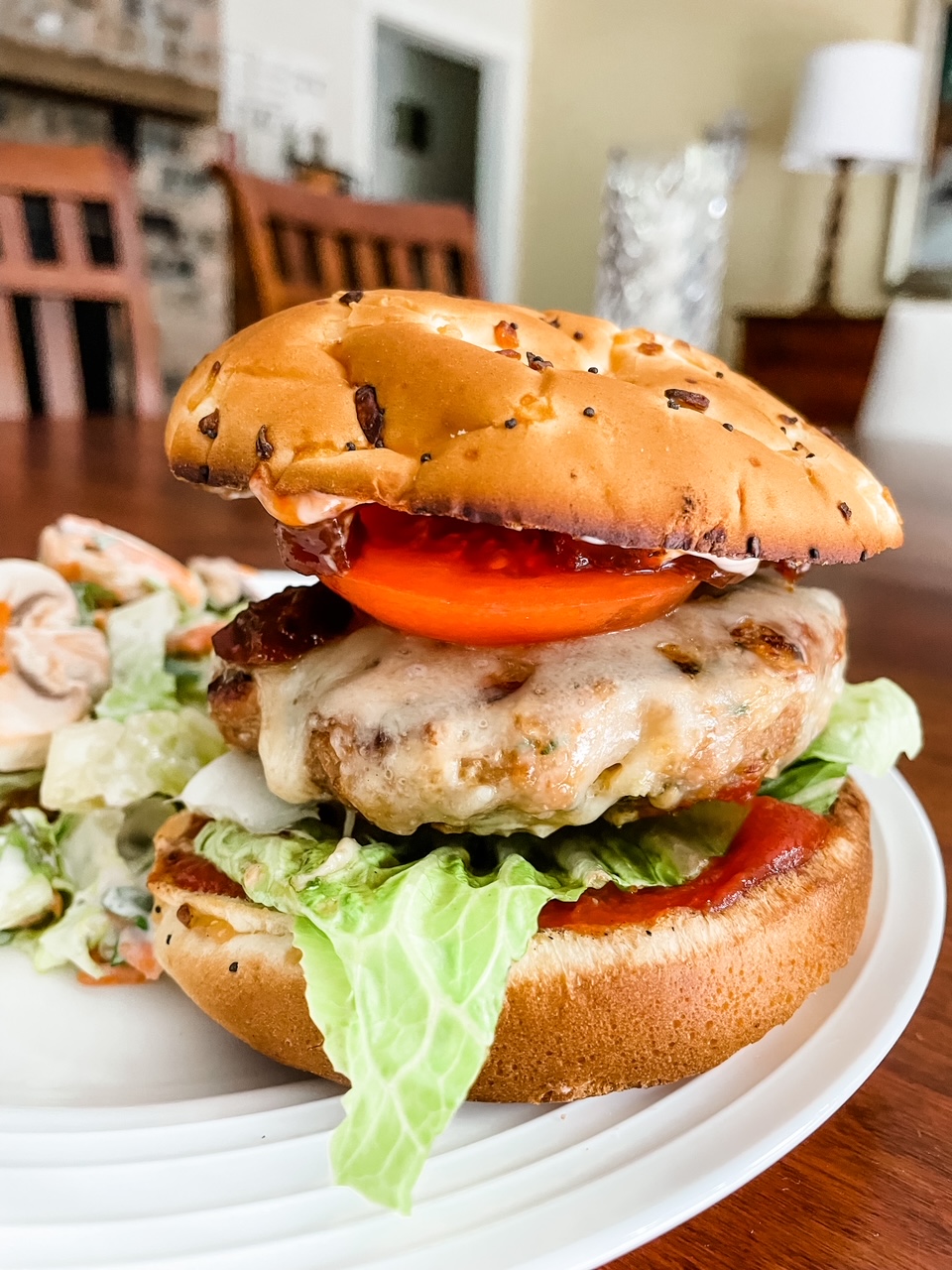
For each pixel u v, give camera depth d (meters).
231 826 0.14
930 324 0.69
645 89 1.02
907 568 0.35
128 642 0.21
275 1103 0.12
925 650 0.27
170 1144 0.11
